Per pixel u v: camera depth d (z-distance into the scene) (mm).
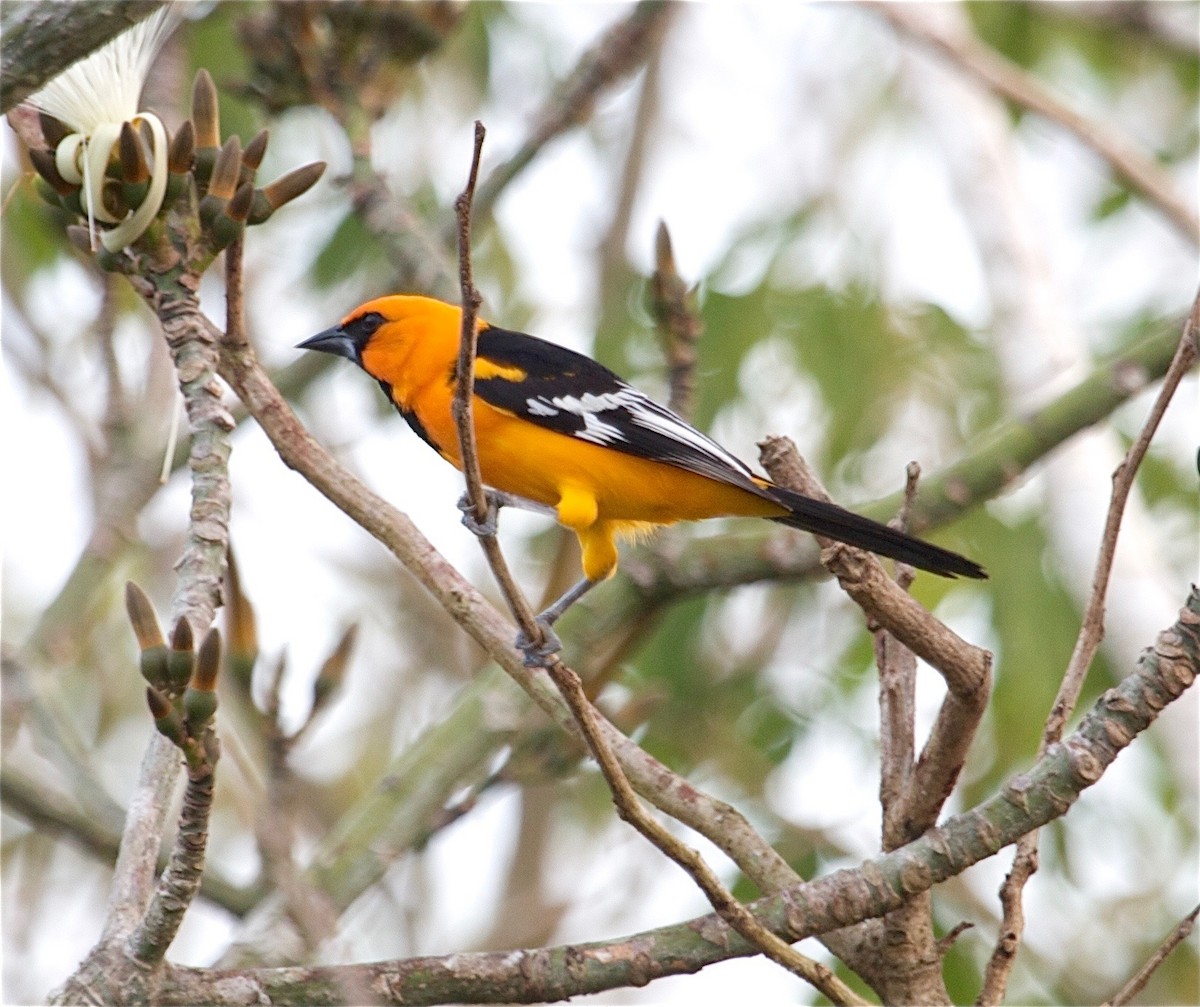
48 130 7363
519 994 6660
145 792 6621
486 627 7793
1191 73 16391
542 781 9695
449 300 10961
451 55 15109
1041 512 12938
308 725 7793
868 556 6262
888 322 13836
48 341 12016
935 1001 7242
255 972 6496
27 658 9992
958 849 6629
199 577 6734
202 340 7227
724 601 13336
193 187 7410
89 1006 6090
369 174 11297
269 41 11219
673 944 6695
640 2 12203
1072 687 6910
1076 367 13430
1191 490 13641
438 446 9969
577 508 9320
